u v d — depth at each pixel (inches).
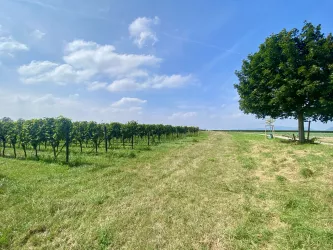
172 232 144.8
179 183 268.1
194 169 353.7
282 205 189.6
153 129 890.1
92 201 199.3
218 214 173.8
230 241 134.5
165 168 358.3
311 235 137.3
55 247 129.1
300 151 453.1
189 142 920.3
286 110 649.0
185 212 177.8
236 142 890.7
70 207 185.3
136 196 217.6
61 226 153.1
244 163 396.5
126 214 173.3
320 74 549.0
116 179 279.7
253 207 187.9
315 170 287.6
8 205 186.7
